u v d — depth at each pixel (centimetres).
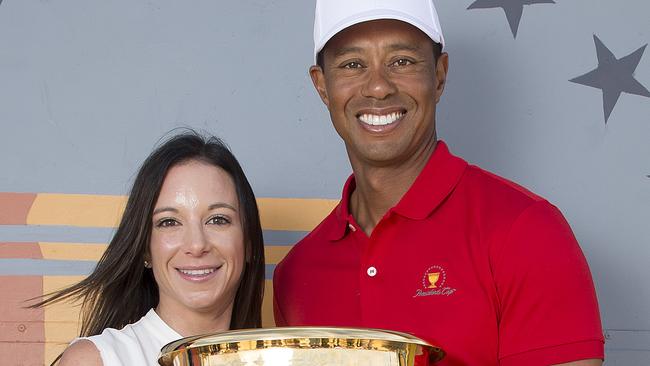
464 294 299
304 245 341
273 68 434
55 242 426
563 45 434
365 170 321
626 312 427
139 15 434
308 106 434
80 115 430
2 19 432
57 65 431
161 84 432
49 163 428
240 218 324
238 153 432
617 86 432
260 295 338
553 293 287
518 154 432
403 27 311
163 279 318
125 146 430
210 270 316
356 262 323
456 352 296
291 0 436
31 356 422
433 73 318
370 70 312
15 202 427
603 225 429
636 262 428
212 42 434
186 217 315
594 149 431
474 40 434
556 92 432
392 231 313
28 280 425
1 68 430
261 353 241
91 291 337
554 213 299
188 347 246
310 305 327
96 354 298
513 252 293
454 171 316
